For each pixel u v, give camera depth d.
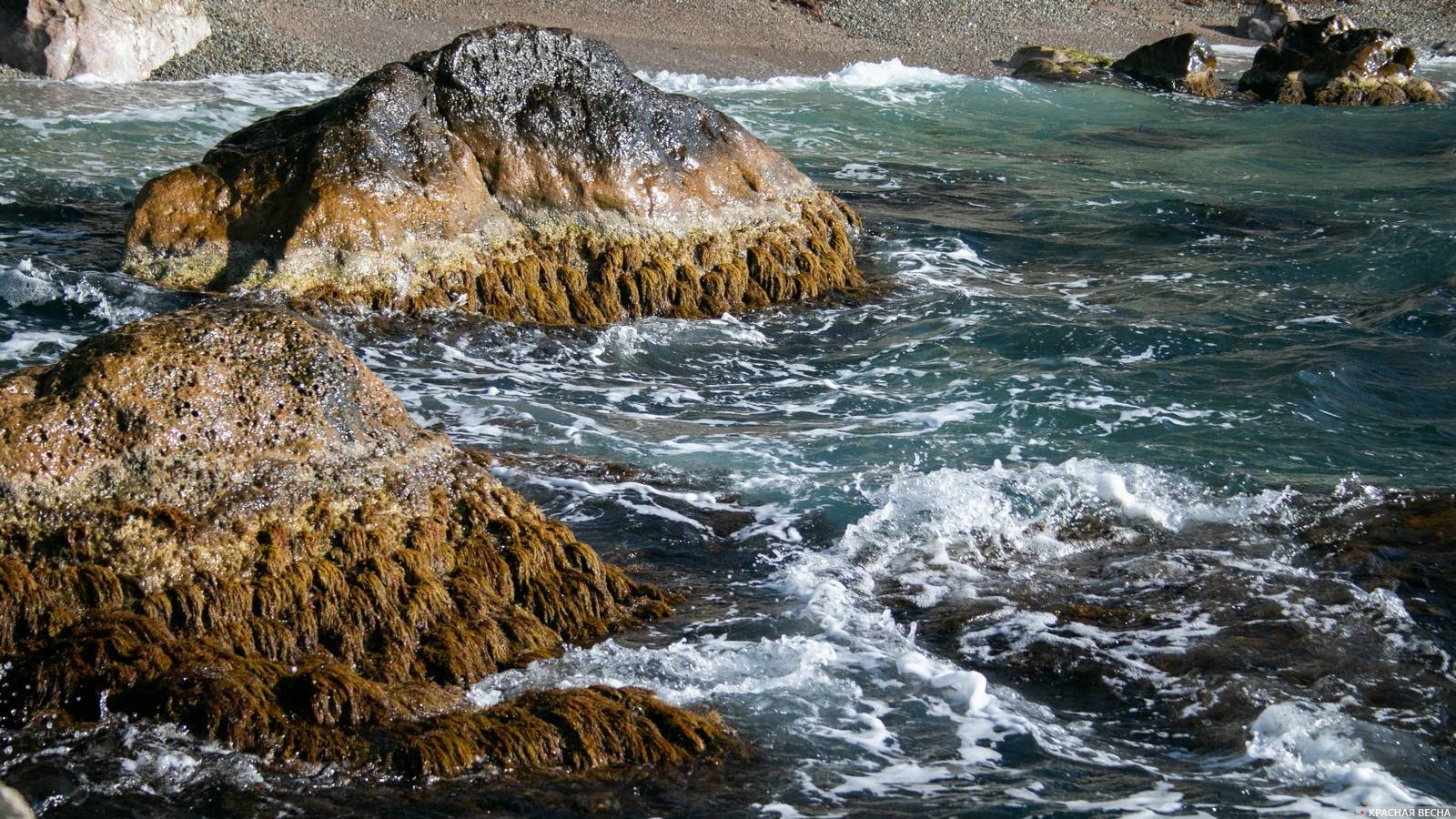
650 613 6.46
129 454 5.64
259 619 5.57
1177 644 6.33
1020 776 5.25
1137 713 5.79
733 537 7.42
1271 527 7.65
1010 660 6.19
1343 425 9.46
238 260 10.86
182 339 5.99
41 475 5.50
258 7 25.66
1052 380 10.20
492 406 9.38
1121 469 8.34
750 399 9.93
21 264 11.10
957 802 5.05
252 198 10.97
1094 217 16.17
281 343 6.18
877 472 8.33
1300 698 5.87
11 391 5.65
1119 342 11.20
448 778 5.02
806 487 8.07
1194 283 13.29
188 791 4.82
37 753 4.93
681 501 7.83
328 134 11.02
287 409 6.00
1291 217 16.41
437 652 5.75
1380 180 18.98
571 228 11.71
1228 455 8.77
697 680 5.88
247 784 4.88
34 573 5.38
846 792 5.10
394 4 27.56
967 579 6.98
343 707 5.23
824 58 29.31
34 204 13.36
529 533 6.36
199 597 5.50
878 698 5.80
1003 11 35.72
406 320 10.84
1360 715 5.75
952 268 13.71
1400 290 13.02
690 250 12.11
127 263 10.91
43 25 20.05
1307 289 13.08
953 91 26.34
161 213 10.91
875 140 21.31
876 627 6.43
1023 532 7.52
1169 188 18.22
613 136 11.91
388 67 11.48
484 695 5.64
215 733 5.06
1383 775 5.28
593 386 10.09
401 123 11.24
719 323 11.76
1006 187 17.94
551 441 8.72
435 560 6.10
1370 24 38.78
